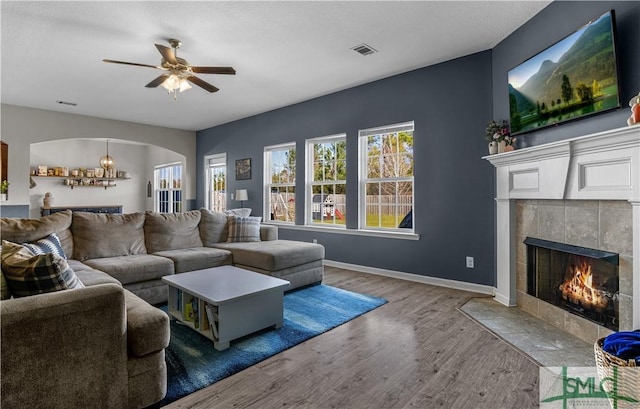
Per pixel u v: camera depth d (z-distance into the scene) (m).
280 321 2.61
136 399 1.54
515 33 3.14
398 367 2.02
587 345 2.30
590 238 2.34
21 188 5.55
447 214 3.85
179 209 8.39
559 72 2.48
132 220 3.73
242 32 3.15
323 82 4.58
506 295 3.19
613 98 2.08
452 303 3.24
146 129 7.09
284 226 5.77
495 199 3.38
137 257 3.36
